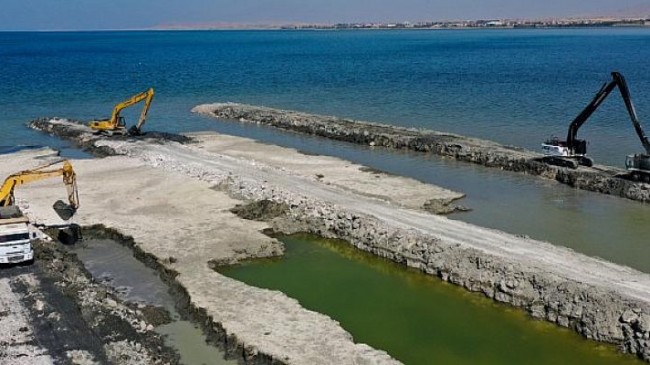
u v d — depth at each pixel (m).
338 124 80.44
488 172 59.72
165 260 37.72
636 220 45.78
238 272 37.50
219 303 32.00
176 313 32.12
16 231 35.47
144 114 75.50
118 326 29.61
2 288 33.25
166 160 60.91
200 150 65.94
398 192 51.88
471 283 34.81
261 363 27.30
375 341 29.83
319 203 46.12
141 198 50.06
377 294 34.69
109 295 33.34
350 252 40.59
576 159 58.00
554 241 41.78
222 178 53.91
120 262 38.88
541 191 53.25
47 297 32.19
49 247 38.94
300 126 82.88
